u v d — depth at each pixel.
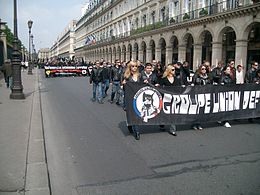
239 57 25.44
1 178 4.71
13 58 13.52
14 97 13.66
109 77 14.76
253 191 4.46
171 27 36.50
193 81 9.50
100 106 12.71
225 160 5.82
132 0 55.34
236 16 25.44
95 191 4.48
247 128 8.59
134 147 6.64
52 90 19.45
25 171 5.00
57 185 4.68
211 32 29.22
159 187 4.60
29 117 9.47
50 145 6.77
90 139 7.30
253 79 11.01
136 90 7.40
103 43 75.12
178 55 35.78
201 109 8.20
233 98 8.68
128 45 55.47
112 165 5.53
